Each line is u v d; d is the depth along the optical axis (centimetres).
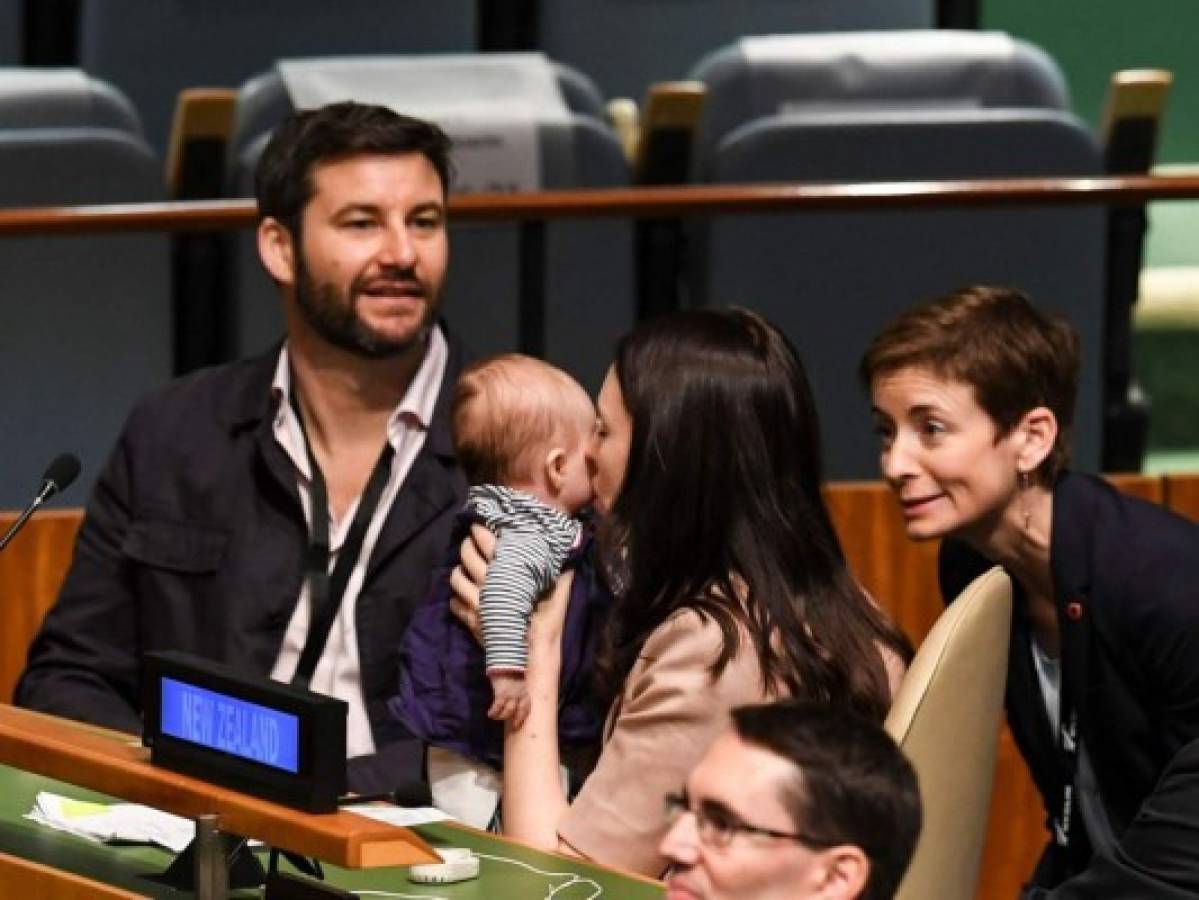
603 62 2072
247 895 868
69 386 1516
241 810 830
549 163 1680
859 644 962
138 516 1246
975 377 1029
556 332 1566
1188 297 2008
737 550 959
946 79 1795
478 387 1088
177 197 1678
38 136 1598
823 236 1586
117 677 1253
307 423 1234
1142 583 1009
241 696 840
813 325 1593
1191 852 975
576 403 1088
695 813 726
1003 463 1035
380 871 895
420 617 1085
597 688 995
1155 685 1020
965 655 931
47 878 879
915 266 1595
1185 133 2478
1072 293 1616
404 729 1209
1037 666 1063
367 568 1217
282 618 1222
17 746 902
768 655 945
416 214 1212
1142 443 1655
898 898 930
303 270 1210
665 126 1712
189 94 1658
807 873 713
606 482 995
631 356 980
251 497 1238
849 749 717
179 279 1544
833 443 1602
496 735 1059
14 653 1448
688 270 1590
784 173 1680
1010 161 1695
